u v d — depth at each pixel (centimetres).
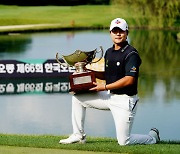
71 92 1406
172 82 3916
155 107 2919
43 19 12019
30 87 3781
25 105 3048
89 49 6688
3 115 2748
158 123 2528
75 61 1425
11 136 1598
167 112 2781
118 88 1382
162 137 2236
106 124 2456
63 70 4162
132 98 1396
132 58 1371
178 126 2453
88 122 2506
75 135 1436
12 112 2833
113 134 2258
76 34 9294
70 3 14912
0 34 9725
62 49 6694
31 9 13738
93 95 1419
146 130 2381
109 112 2720
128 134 1402
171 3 9956
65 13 12925
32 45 7275
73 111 1436
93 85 1387
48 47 6938
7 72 4141
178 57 5762
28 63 4141
